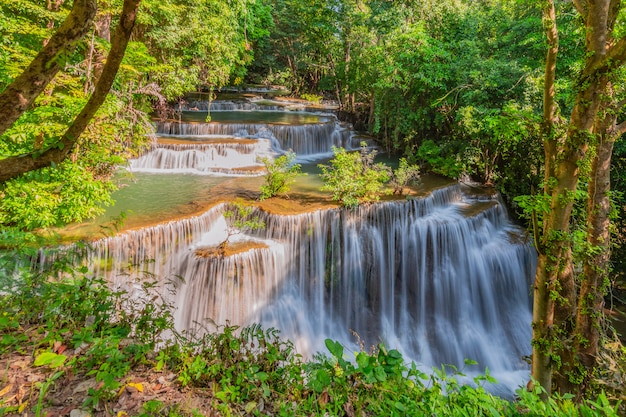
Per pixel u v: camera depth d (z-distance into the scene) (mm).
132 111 8992
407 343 7797
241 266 6527
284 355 3066
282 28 25953
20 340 2758
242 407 2434
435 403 2363
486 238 9320
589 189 5051
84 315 3174
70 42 1943
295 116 17219
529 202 4293
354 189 8008
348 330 7770
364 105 16172
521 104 9031
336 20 17719
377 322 8023
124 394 2342
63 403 2203
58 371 2438
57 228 6062
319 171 11297
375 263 8227
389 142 13688
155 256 6473
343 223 7859
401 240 8484
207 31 11719
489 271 8859
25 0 6504
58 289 3242
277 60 29594
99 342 2576
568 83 7957
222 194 8562
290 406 2459
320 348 7082
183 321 6320
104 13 7438
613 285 8562
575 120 3955
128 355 2750
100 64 7691
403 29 11867
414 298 8445
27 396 2230
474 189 10859
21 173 2211
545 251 4309
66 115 6176
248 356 2951
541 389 2584
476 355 7805
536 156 10250
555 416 2320
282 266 7121
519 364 7672
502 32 11758
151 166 10734
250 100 21750
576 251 4629
